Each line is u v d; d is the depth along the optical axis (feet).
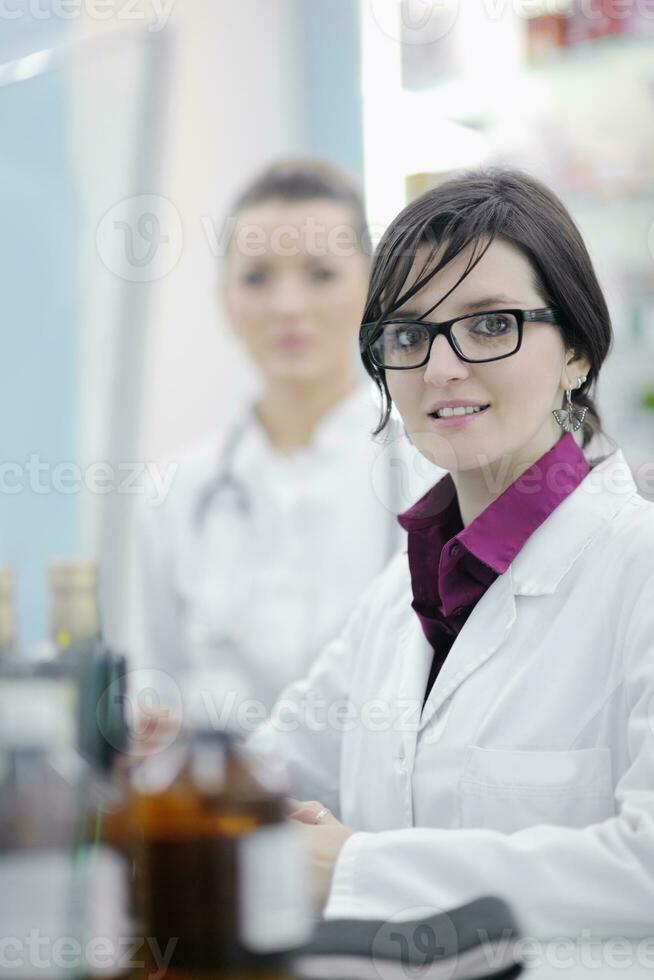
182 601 9.98
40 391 10.34
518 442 4.10
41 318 10.32
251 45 11.53
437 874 3.33
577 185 10.53
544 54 10.53
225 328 11.65
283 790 3.09
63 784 2.78
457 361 4.00
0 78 10.37
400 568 5.08
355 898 3.32
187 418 11.37
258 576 10.03
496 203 4.00
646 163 10.50
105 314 10.80
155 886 2.65
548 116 10.59
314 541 10.09
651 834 3.31
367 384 10.19
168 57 11.40
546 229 4.05
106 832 2.73
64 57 10.66
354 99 11.17
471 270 3.98
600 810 3.85
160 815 2.79
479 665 4.16
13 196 10.41
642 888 3.26
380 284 4.12
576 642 4.02
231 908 2.63
